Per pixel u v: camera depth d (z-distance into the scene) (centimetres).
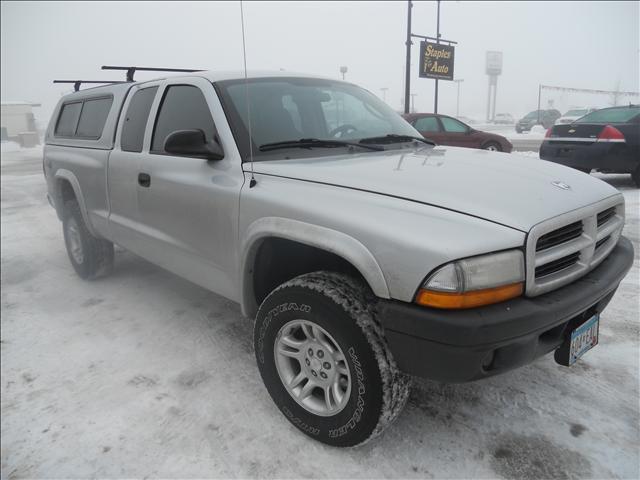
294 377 229
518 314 173
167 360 305
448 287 170
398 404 196
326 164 244
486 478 198
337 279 206
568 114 1948
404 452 214
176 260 311
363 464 208
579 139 778
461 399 250
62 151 452
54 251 585
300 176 230
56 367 306
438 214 184
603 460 204
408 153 279
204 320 361
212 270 279
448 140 1144
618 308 346
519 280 179
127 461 219
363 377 192
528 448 213
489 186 208
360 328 190
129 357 312
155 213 319
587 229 208
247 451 220
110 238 397
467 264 170
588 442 215
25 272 506
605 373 267
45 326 367
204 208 270
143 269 489
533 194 204
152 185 315
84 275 456
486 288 172
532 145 1847
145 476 209
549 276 191
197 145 257
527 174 232
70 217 450
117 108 377
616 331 312
